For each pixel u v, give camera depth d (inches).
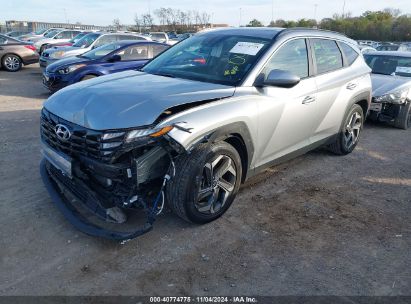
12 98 378.9
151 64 180.4
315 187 182.5
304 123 177.5
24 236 131.1
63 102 134.4
